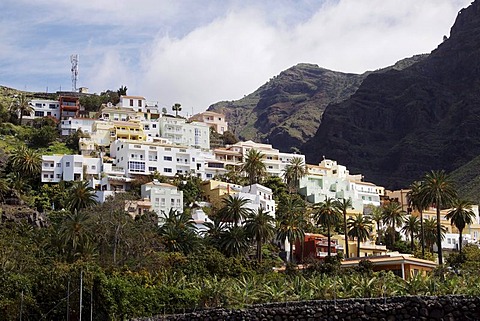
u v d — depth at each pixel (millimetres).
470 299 41125
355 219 163375
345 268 107500
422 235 145625
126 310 63125
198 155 197500
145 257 95562
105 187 171375
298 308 46938
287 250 152125
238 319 49500
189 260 102125
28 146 196375
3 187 139250
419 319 41875
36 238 101062
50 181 171750
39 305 66625
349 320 44469
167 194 162500
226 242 124625
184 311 59281
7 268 75500
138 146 187000
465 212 137750
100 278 65438
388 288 58656
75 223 100000
